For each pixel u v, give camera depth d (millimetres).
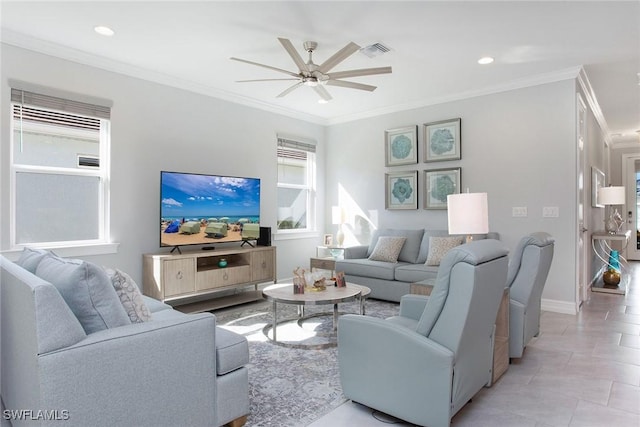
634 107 5586
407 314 2621
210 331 1788
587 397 2250
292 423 1978
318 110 5664
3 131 3152
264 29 3119
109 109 3768
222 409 1837
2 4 2727
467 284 1717
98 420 1449
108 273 1816
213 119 4656
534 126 4270
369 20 2965
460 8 2789
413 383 1858
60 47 3410
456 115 4867
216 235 4395
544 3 2719
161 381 1622
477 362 2057
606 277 5273
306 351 2975
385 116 5543
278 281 5441
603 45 3430
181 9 2809
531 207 4293
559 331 3461
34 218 3385
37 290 1352
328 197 6223
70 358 1384
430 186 5074
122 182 3871
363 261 4855
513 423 1974
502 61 3789
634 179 8297
